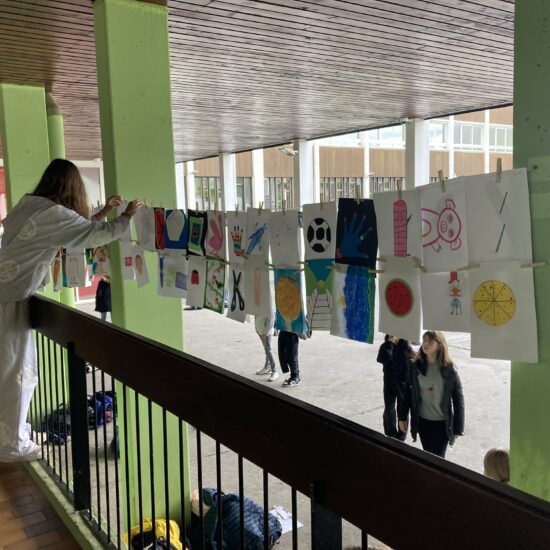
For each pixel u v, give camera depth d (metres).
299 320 1.87
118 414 3.07
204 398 1.40
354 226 1.64
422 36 4.19
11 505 2.70
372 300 1.62
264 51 4.46
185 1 3.29
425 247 1.47
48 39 3.48
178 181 13.83
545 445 1.45
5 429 2.86
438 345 3.27
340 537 1.06
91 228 2.53
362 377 5.98
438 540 0.81
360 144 12.98
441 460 0.83
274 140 10.05
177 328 3.04
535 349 1.32
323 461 1.03
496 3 3.52
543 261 1.32
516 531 0.70
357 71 5.23
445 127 13.48
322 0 3.36
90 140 8.53
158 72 2.89
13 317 2.76
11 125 4.37
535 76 1.41
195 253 2.36
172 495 3.06
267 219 1.97
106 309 6.72
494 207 1.33
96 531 2.38
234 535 2.96
